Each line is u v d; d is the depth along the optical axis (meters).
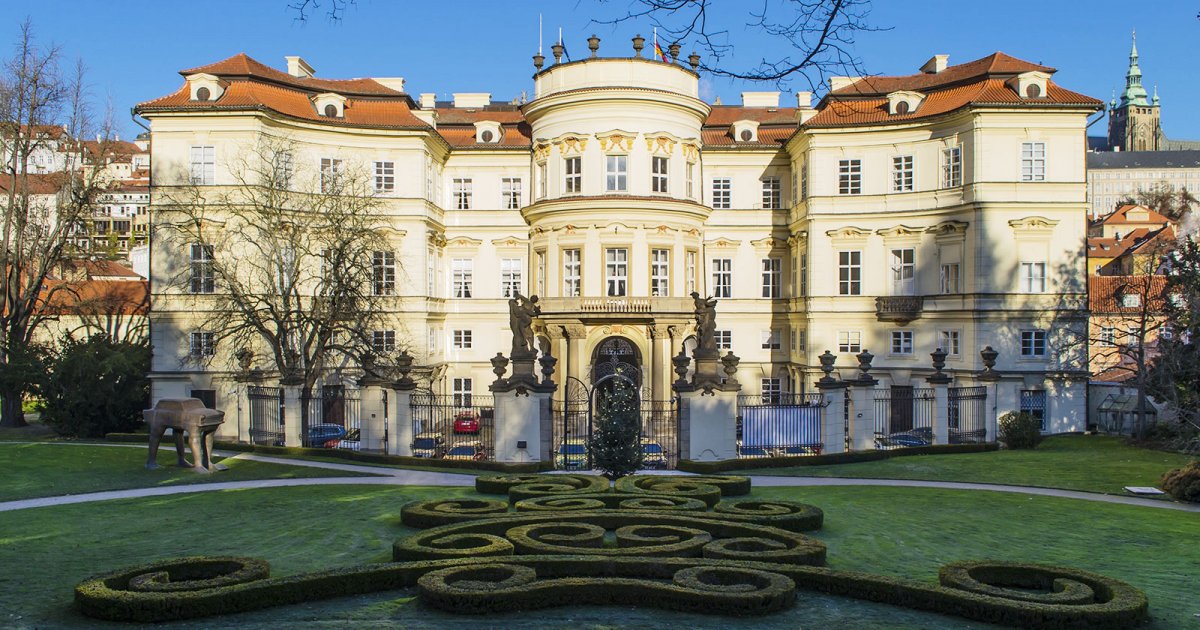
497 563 15.21
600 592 14.04
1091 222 122.94
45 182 53.94
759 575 14.62
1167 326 48.22
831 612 13.77
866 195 51.03
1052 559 17.80
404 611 13.70
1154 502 25.62
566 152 50.16
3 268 48.00
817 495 25.77
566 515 19.48
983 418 39.28
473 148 55.28
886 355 50.47
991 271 46.94
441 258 55.00
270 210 41.28
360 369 48.12
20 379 44.25
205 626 12.98
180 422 30.81
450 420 49.00
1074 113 46.53
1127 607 13.23
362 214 45.88
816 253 51.78
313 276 42.59
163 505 24.06
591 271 48.94
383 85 55.38
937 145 49.28
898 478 30.17
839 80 53.97
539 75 52.12
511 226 55.47
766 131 58.34
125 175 146.38
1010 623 13.17
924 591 13.90
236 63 48.03
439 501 21.70
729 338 57.12
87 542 19.14
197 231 45.00
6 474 29.30
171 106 45.16
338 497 25.12
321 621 13.16
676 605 13.77
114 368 43.06
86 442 40.34
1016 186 46.72
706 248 56.91
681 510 20.52
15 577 15.96
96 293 60.66
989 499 25.41
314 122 48.34
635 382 48.78
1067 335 47.06
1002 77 48.31
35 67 49.22
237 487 27.64
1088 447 39.59
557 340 48.59
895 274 50.69
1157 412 43.44
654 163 50.09
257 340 45.47
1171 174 188.38
